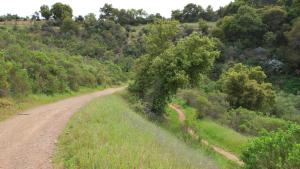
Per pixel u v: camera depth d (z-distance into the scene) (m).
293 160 10.96
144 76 34.47
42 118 17.62
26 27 86.94
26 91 26.66
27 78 28.62
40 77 31.70
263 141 12.70
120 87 58.28
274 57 79.94
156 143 13.01
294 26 78.56
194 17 133.12
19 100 24.16
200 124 31.89
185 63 29.14
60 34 87.56
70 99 31.23
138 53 90.06
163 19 34.00
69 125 14.84
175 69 29.47
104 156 9.06
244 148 13.62
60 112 20.28
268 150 12.51
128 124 15.66
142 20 127.69
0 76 23.69
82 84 45.56
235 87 46.22
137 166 8.88
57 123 15.98
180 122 32.34
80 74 46.00
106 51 84.44
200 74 30.30
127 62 79.69
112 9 127.44
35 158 10.07
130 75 71.19
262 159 12.50
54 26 98.19
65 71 40.88
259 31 86.75
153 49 33.47
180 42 30.12
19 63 30.59
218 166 17.16
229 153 24.14
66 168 9.04
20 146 11.42
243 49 84.00
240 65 53.09
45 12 105.50
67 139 12.03
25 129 14.42
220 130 29.39
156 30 33.44
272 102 47.19
